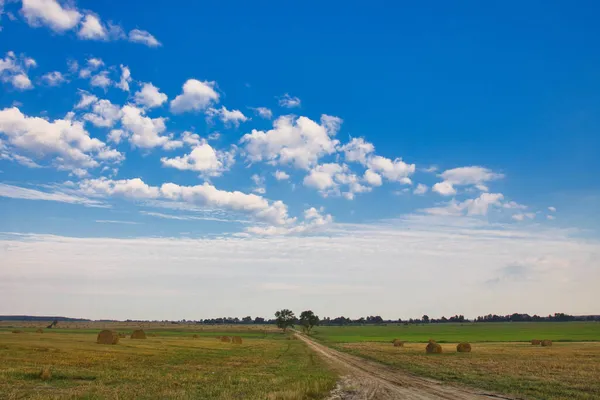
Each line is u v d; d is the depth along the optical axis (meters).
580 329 193.00
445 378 34.50
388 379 34.34
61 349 48.25
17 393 22.55
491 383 30.55
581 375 34.62
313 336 158.00
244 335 156.00
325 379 32.53
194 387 26.42
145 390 24.52
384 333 183.38
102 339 64.12
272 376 34.12
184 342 84.81
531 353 63.38
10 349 44.66
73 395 21.94
